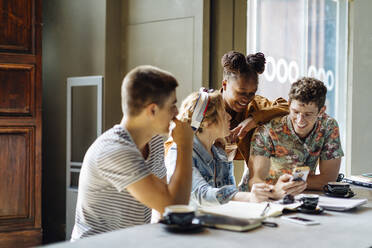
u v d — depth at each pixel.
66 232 4.48
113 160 1.60
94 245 1.30
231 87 2.70
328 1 6.25
